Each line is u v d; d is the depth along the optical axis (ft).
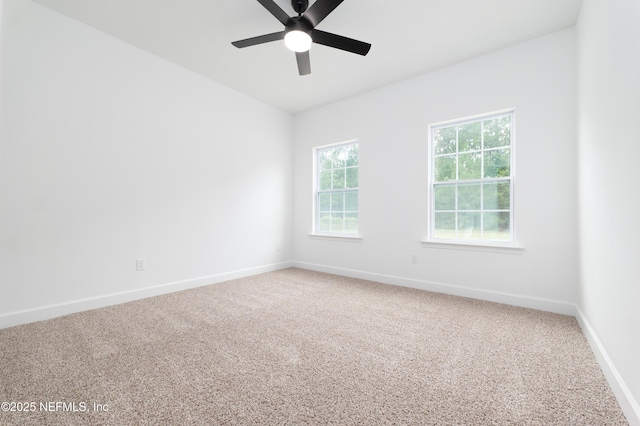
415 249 11.57
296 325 7.65
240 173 13.35
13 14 7.38
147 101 10.09
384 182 12.48
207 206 12.00
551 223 8.73
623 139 4.47
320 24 8.34
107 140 9.12
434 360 5.83
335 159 14.78
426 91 11.26
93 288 8.86
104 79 9.04
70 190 8.38
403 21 8.20
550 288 8.77
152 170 10.25
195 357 5.90
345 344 6.54
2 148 7.25
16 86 7.43
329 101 14.29
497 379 5.16
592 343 6.26
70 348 6.23
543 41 8.84
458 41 9.14
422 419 4.12
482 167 10.28
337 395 4.68
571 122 8.39
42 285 7.91
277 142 15.24
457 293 10.47
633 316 4.08
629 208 4.24
